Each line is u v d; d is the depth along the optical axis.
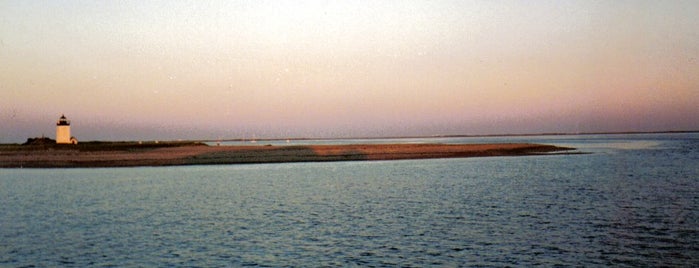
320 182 42.06
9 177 48.56
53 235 21.22
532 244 18.95
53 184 41.59
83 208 28.53
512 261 16.80
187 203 30.27
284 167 60.09
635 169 50.28
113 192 35.84
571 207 27.09
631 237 19.81
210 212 26.88
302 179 44.88
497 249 18.28
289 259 17.28
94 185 40.62
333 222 23.66
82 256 17.80
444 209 27.03
